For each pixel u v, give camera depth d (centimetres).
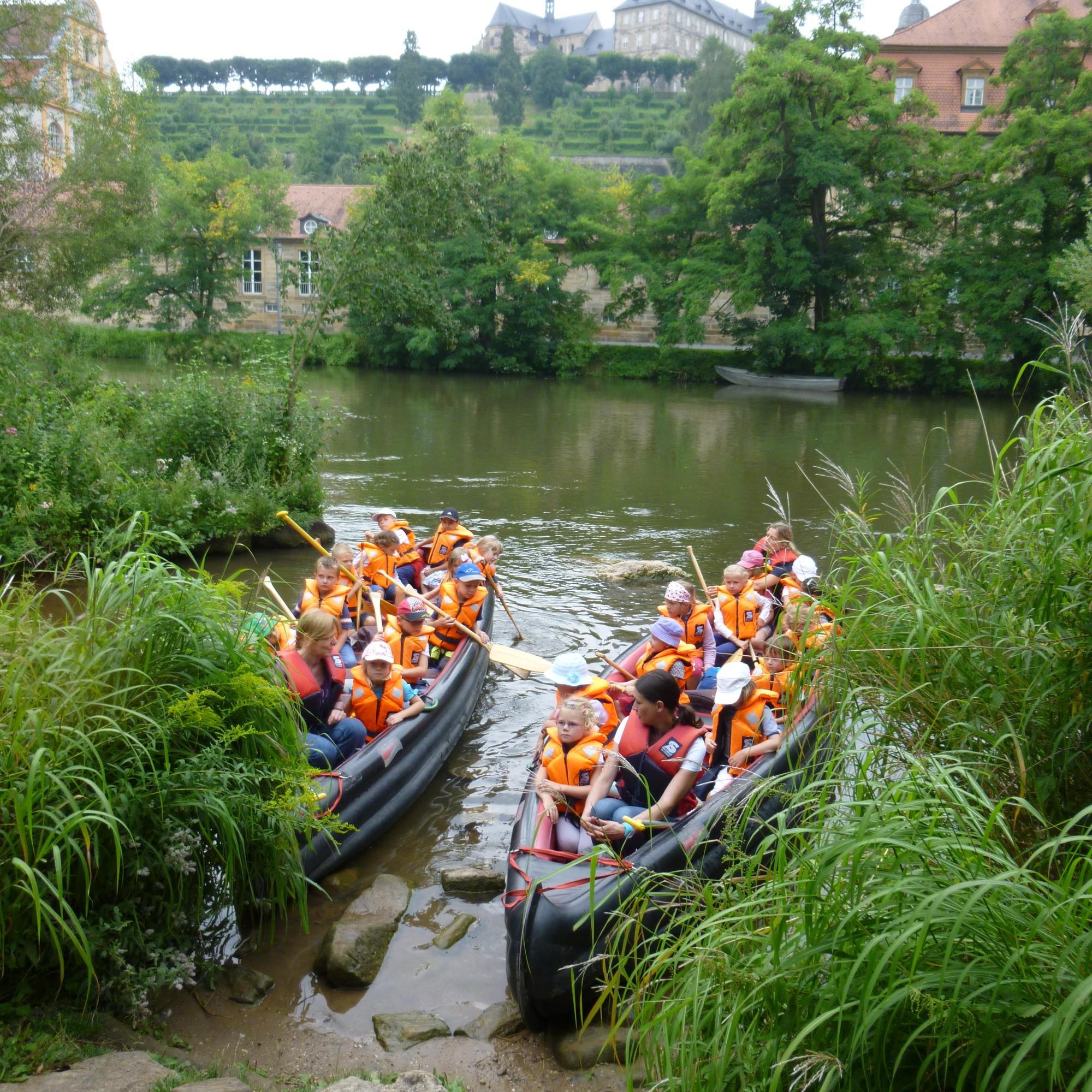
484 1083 347
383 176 1244
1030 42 2995
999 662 362
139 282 3794
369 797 517
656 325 4306
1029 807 267
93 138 1683
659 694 452
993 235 3312
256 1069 348
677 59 11219
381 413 2511
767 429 2333
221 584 422
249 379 1245
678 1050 277
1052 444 375
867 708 395
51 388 1276
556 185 3869
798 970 259
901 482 486
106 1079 305
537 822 440
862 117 3428
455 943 439
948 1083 254
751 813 407
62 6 1648
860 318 3209
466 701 670
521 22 12912
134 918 358
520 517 1350
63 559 945
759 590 743
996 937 246
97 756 341
